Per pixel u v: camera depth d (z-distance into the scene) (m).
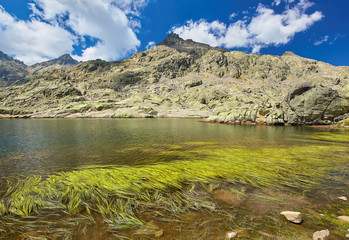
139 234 3.84
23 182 7.27
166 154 12.16
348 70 192.75
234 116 47.34
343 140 18.59
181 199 5.55
